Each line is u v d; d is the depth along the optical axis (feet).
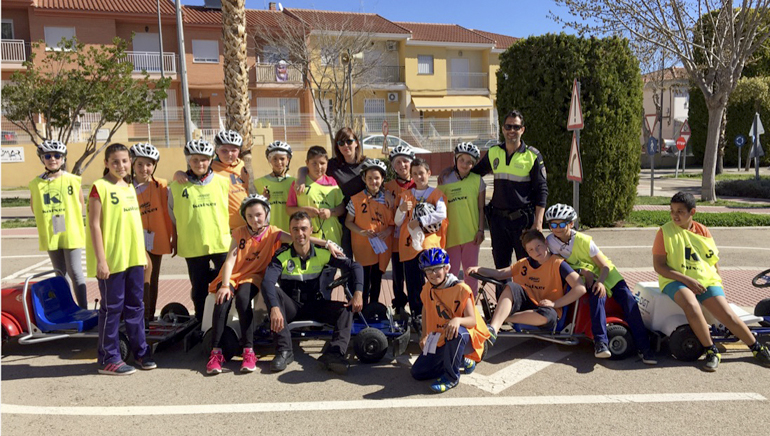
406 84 122.52
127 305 15.94
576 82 23.48
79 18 94.27
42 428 12.63
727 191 65.62
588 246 16.78
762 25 54.19
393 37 118.32
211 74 103.24
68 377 15.60
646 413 13.01
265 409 13.47
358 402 13.82
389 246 19.10
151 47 100.53
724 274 27.27
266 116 87.20
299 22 104.17
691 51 54.85
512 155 19.10
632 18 50.55
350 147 18.98
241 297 16.19
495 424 12.58
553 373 15.49
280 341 16.11
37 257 34.01
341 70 100.83
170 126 82.53
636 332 16.17
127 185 16.08
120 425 12.75
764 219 42.32
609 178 39.52
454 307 15.28
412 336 18.48
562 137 38.83
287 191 19.66
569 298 16.26
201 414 13.25
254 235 17.17
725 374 15.20
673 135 148.66
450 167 19.98
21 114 54.80
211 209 17.87
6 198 64.59
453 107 123.65
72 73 55.57
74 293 20.86
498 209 19.54
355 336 16.66
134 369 15.88
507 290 16.92
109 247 15.39
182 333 18.01
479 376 15.37
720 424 12.44
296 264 16.98
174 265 31.58
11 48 89.81
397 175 19.40
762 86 99.35
